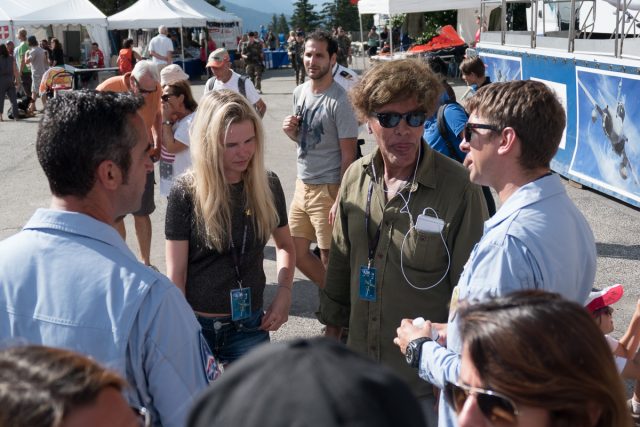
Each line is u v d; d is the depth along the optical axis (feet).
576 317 4.24
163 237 24.09
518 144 6.72
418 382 9.09
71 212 6.16
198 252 9.70
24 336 5.90
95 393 3.60
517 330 4.18
